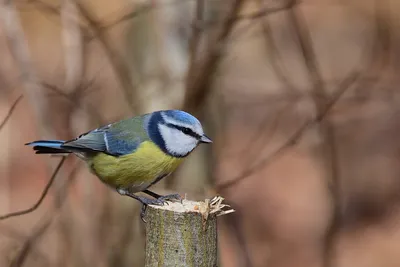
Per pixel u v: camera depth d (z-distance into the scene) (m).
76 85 10.36
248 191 17.05
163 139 7.99
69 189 10.34
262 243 15.45
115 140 8.05
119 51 10.90
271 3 10.22
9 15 10.20
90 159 8.39
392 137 16.86
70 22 10.28
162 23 10.47
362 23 19.41
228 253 12.77
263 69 16.83
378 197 16.58
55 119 11.14
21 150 15.35
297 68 13.24
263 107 16.88
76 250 10.44
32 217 12.64
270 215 16.30
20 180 15.46
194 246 5.63
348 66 18.03
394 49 14.88
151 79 10.48
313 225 15.75
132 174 8.10
